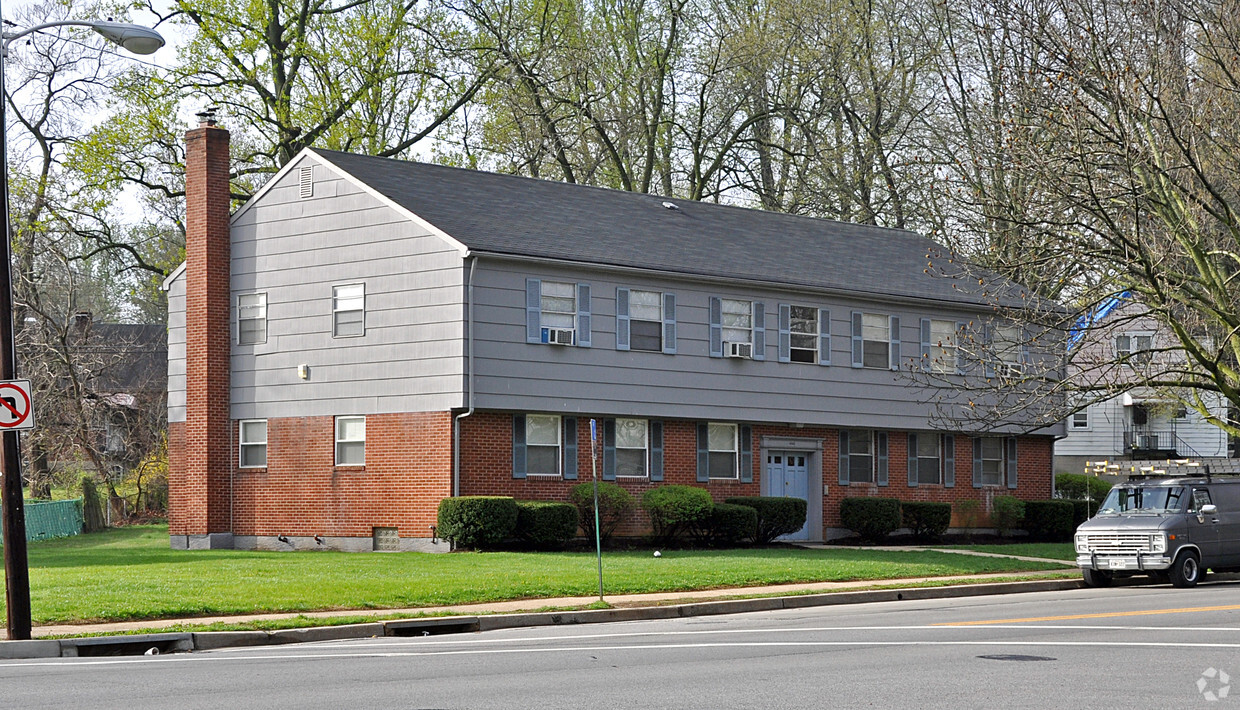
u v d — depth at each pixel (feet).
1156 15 91.45
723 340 115.14
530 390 103.76
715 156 176.86
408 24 162.40
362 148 161.79
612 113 170.19
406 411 104.27
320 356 109.81
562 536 101.35
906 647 49.11
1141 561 83.82
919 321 127.75
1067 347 107.45
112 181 149.69
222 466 114.42
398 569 82.58
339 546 107.55
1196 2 96.89
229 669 45.29
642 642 53.21
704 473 114.62
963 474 132.26
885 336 125.80
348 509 107.24
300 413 110.73
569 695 37.50
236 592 68.85
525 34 167.53
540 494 105.70
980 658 45.24
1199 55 95.66
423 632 61.87
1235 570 88.17
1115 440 209.15
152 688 40.04
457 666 45.19
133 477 177.68
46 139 157.17
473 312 101.40
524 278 104.22
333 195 110.11
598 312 107.96
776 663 44.68
